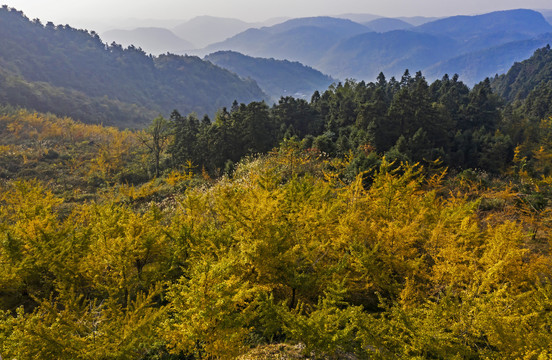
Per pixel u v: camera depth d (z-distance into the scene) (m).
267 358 8.88
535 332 7.99
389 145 47.78
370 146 37.09
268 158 33.34
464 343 8.13
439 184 27.36
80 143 77.12
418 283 12.05
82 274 11.27
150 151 68.69
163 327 7.60
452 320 8.29
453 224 13.50
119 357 6.98
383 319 8.59
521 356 7.30
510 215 20.67
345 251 12.87
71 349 6.85
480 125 61.50
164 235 13.30
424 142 45.25
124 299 11.46
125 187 40.44
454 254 10.74
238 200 14.91
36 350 6.71
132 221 12.53
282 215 13.14
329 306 8.79
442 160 43.03
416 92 52.94
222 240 12.02
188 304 7.20
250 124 50.00
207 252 11.10
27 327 6.75
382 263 11.91
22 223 13.94
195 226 13.77
